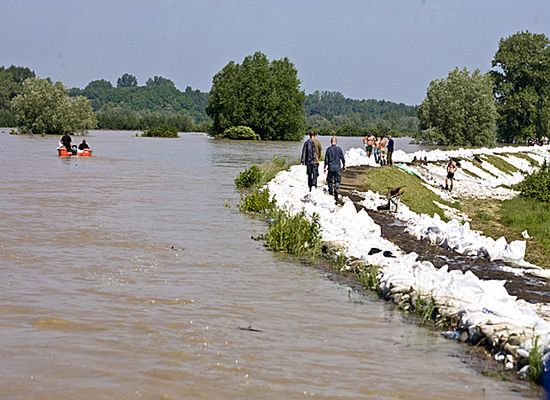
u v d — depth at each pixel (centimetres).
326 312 1352
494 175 6209
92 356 1054
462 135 10419
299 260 1823
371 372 1045
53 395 912
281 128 12412
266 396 938
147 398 915
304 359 1088
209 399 920
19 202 2745
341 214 2359
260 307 1362
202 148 8444
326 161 2916
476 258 1953
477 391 985
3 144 8069
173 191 3334
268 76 12344
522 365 1059
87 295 1378
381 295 1490
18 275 1517
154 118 16788
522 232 3328
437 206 4025
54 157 5853
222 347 1121
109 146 8456
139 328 1192
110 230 2128
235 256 1834
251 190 3453
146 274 1578
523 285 1617
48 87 11438
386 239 2172
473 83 10412
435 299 1348
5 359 1029
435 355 1127
